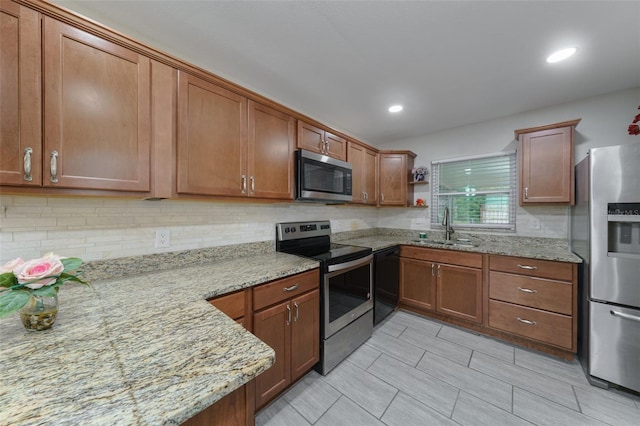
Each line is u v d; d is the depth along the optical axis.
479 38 1.50
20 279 0.74
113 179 1.16
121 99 1.18
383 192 3.25
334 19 1.36
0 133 0.91
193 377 0.58
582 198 1.96
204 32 1.46
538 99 2.31
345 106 2.47
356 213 3.37
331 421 1.41
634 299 1.58
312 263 1.78
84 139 1.08
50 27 1.00
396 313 2.87
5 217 1.12
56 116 1.01
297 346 1.65
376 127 3.08
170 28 1.42
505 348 2.15
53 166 1.01
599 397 1.58
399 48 1.60
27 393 0.52
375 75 1.92
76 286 1.26
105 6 1.26
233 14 1.32
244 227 2.06
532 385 1.69
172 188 1.36
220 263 1.79
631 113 2.12
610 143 2.20
